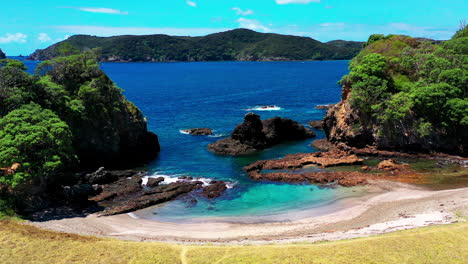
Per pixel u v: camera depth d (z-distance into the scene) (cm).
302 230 4062
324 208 4756
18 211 4456
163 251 3369
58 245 3469
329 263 3022
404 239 3409
